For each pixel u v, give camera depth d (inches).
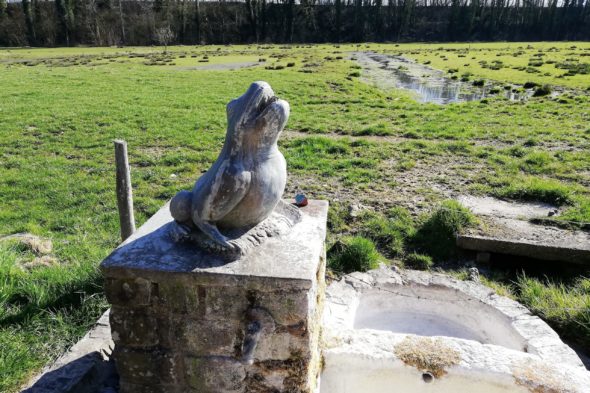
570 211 273.4
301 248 113.4
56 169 364.2
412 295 182.5
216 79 933.2
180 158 394.3
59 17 2664.9
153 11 2878.9
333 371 134.3
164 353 112.5
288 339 106.6
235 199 105.6
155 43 2709.2
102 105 622.8
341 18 3245.6
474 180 339.9
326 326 146.8
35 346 149.2
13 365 139.2
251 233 114.2
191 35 2906.0
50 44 2635.3
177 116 563.2
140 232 122.6
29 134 473.4
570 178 340.2
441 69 1309.1
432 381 129.2
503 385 124.5
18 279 185.8
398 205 290.0
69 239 243.8
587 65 1154.0
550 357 139.7
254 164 108.3
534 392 121.8
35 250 225.0
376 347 135.1
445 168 370.9
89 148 431.5
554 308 176.4
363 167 375.9
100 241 240.1
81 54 1849.2
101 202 300.2
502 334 162.2
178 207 111.3
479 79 1048.2
